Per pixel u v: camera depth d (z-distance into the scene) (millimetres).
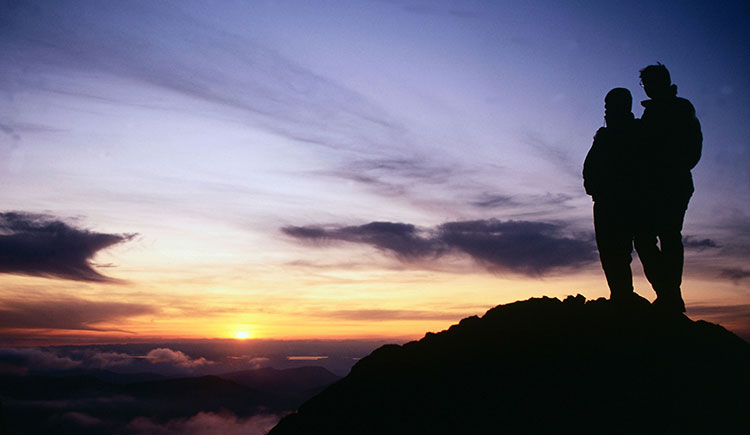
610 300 10953
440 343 11344
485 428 8484
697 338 9680
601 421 8195
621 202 10570
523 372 9562
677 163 10211
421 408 9352
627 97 10844
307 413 10477
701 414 8086
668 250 10336
